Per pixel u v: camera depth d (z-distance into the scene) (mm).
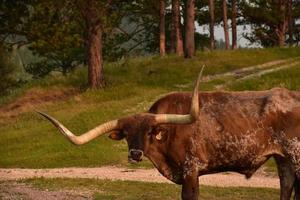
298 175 14703
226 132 14445
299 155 14508
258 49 58719
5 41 46344
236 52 56500
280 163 15227
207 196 20219
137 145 13320
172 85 46281
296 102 14727
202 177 25891
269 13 82938
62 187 22281
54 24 44656
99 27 45938
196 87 13250
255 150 14555
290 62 52344
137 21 76250
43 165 30969
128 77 48969
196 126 14406
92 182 23109
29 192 21328
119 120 13797
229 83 45000
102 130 13719
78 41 45406
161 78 47969
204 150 14445
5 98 48031
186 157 14422
